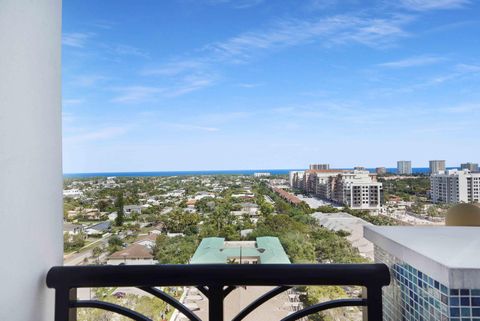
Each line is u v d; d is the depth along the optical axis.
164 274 1.06
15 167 1.00
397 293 1.17
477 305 0.89
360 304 1.07
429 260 0.96
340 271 1.04
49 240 1.15
